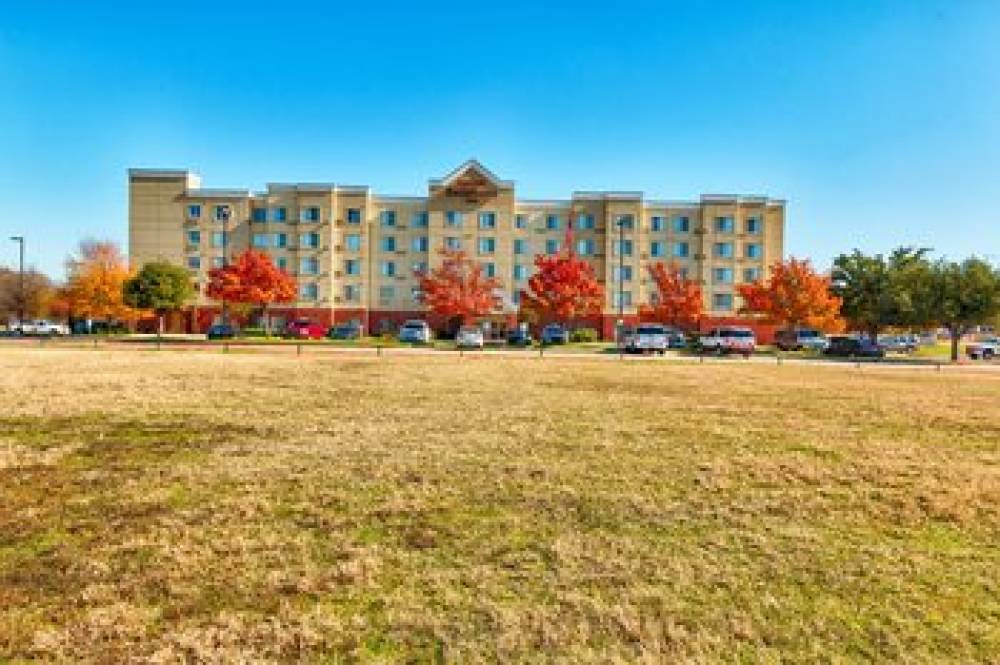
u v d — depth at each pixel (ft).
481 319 240.53
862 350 162.20
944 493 26.53
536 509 23.85
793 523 22.84
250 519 22.26
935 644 14.78
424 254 249.14
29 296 267.80
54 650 13.92
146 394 51.19
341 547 19.95
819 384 74.02
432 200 245.04
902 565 19.24
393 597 16.67
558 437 36.50
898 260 204.74
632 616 15.84
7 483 26.13
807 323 197.36
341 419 41.29
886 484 27.78
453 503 24.38
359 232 248.11
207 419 40.52
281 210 246.88
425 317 246.47
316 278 245.86
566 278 193.06
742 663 13.91
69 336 193.06
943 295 158.30
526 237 250.57
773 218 251.39
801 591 17.42
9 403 45.16
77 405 44.78
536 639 14.71
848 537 21.56
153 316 230.48
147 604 16.12
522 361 104.83
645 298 247.70
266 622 15.26
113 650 13.96
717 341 153.69
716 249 249.14
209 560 18.81
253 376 68.08
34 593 16.61
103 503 23.76
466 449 33.04
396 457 31.04
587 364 100.94
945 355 183.42
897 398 60.08
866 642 14.85
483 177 244.42
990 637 15.10
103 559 18.74
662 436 37.50
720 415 46.16
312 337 194.29
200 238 246.47
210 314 246.68
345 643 14.40
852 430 40.91
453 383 64.90
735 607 16.43
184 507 23.45
